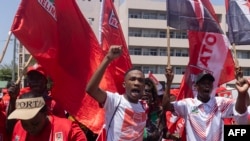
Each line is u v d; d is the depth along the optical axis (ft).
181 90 21.45
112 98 13.50
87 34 18.66
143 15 191.93
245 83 15.79
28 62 16.81
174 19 20.47
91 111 17.56
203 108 16.12
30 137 11.83
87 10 167.84
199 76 16.31
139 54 191.62
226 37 21.56
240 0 21.67
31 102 11.17
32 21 16.88
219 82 21.70
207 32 21.35
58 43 17.57
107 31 21.99
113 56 12.78
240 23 21.54
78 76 17.81
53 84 17.19
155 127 17.58
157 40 191.83
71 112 17.24
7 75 165.68
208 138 15.83
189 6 20.95
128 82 13.58
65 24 17.94
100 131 15.96
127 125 13.42
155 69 193.47
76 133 11.99
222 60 21.42
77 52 18.08
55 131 11.75
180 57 194.29
